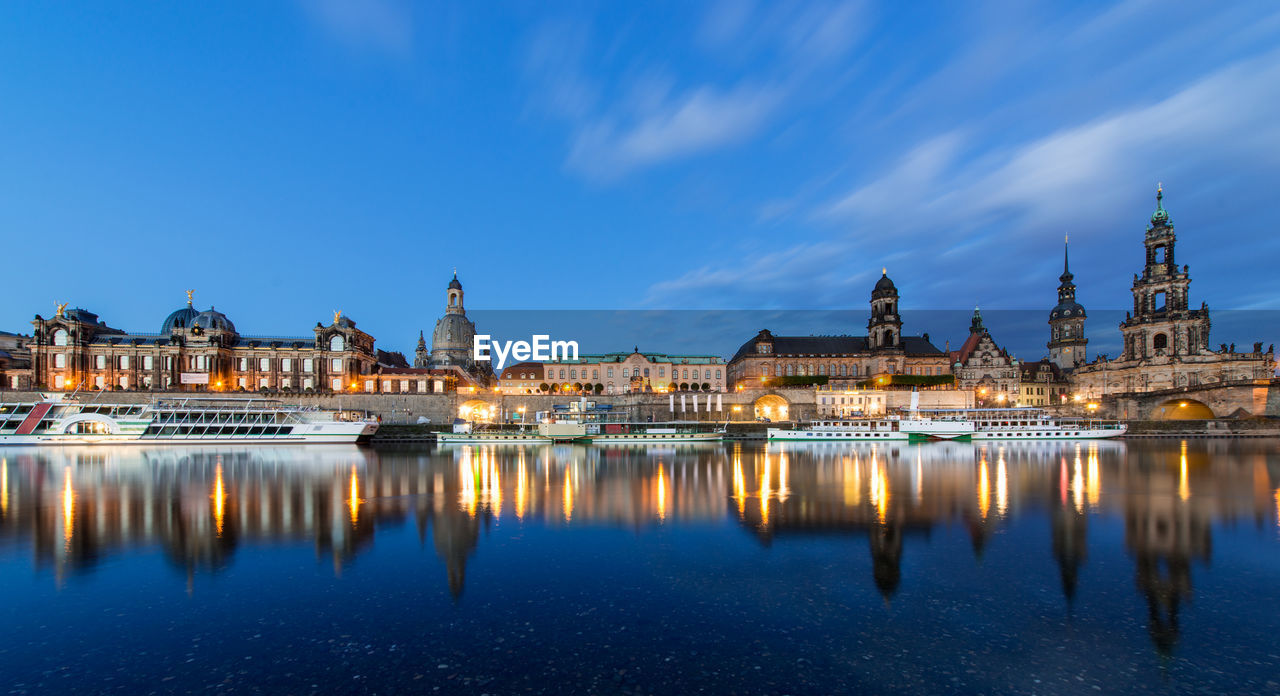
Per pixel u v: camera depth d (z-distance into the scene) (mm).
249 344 121312
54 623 15477
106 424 78625
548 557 21578
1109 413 118875
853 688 12227
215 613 16172
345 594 17672
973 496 34938
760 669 13055
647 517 28812
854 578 19203
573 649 14031
